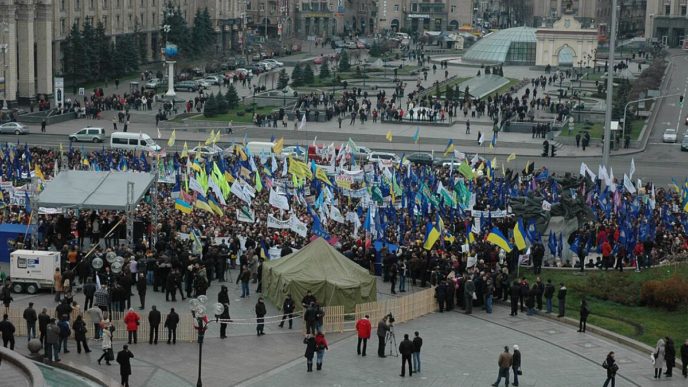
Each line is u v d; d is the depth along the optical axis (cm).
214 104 18950
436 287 8275
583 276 8981
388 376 6825
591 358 7306
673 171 14988
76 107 18875
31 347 6644
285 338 7519
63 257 8488
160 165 11662
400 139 17062
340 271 7950
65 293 7662
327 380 6725
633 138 17850
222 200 10262
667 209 10419
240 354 7162
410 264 8744
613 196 10638
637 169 15112
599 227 9638
